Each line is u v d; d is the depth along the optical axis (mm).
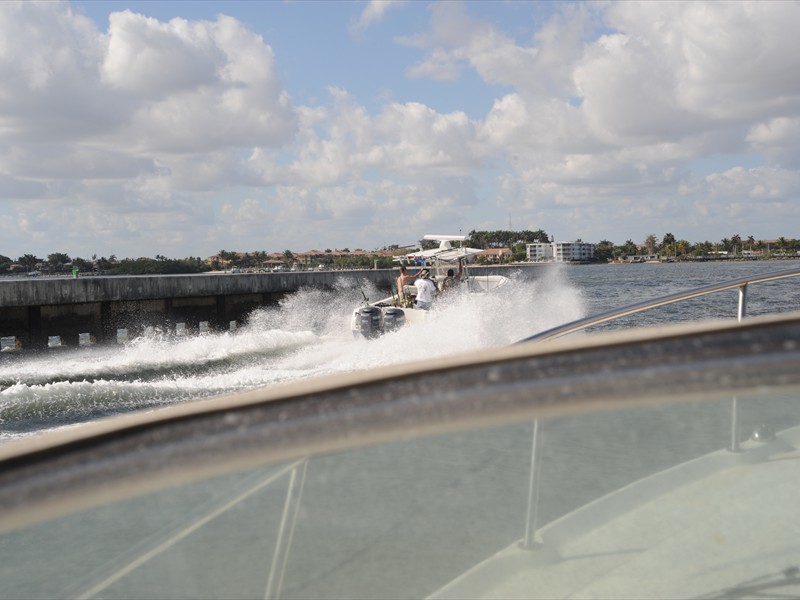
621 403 517
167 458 512
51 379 13703
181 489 585
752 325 555
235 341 16828
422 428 517
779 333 556
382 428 521
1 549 625
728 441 782
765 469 853
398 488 657
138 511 594
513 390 527
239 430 525
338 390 541
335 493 646
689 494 820
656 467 756
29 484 487
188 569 633
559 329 2859
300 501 635
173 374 13852
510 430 670
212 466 504
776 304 24125
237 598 650
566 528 771
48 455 498
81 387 11211
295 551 664
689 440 754
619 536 803
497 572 748
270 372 13266
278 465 615
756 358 531
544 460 698
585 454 708
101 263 149375
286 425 530
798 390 528
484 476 686
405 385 549
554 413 518
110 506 583
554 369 541
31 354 20797
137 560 625
